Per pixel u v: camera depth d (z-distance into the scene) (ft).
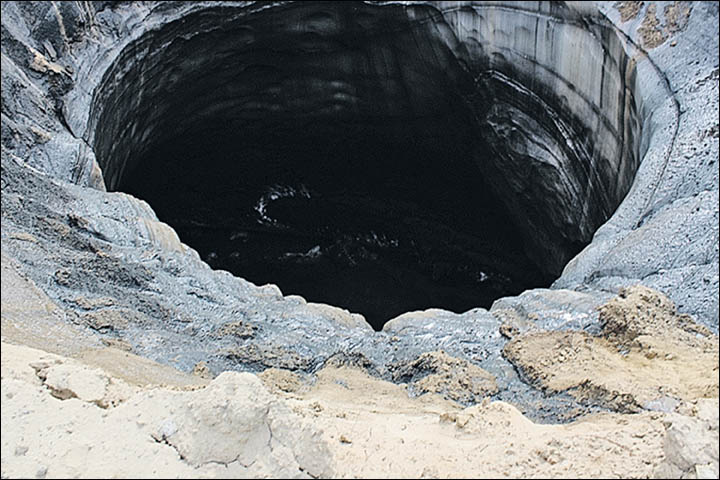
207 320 27.76
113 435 14.70
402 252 60.13
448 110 53.21
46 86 38.47
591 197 44.75
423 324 28.68
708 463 13.65
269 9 48.34
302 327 28.02
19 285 26.43
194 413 14.39
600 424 18.66
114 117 44.39
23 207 30.68
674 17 40.40
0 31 37.37
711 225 29.71
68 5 40.34
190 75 50.01
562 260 49.44
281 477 13.47
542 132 47.26
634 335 24.73
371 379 24.86
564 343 25.27
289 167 60.13
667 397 20.84
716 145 33.76
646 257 29.55
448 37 48.73
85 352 23.24
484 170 54.29
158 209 58.59
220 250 61.00
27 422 15.35
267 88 53.98
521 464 14.96
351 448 15.44
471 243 58.03
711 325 25.79
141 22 44.45
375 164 59.52
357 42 51.11
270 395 14.57
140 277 29.04
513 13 46.26
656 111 37.11
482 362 25.41
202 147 56.65
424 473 14.48
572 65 44.14
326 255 61.11
